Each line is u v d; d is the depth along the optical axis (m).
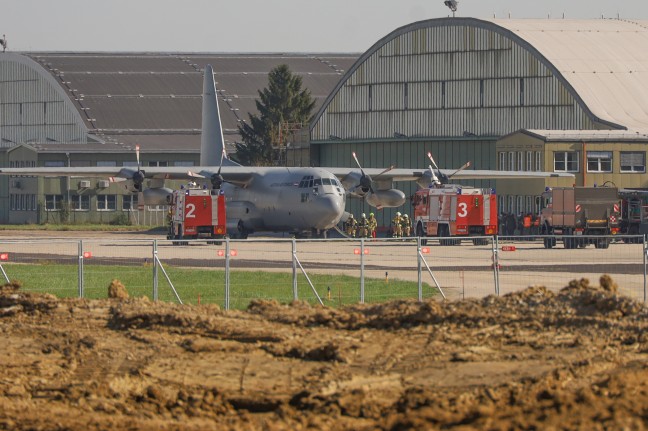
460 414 63.59
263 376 78.38
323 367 79.81
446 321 91.19
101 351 86.19
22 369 81.25
